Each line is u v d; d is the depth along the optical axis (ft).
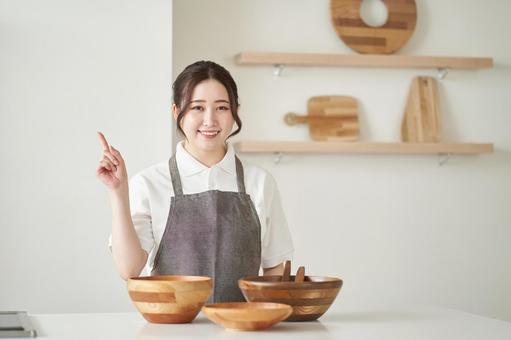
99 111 12.43
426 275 14.93
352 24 14.47
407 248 14.85
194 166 7.80
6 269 12.10
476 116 15.25
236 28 14.24
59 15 12.36
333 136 14.35
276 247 8.21
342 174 14.60
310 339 5.50
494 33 15.37
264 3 14.35
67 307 12.26
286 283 6.25
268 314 5.74
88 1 12.45
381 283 14.71
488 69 15.33
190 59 14.03
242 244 7.72
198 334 5.71
